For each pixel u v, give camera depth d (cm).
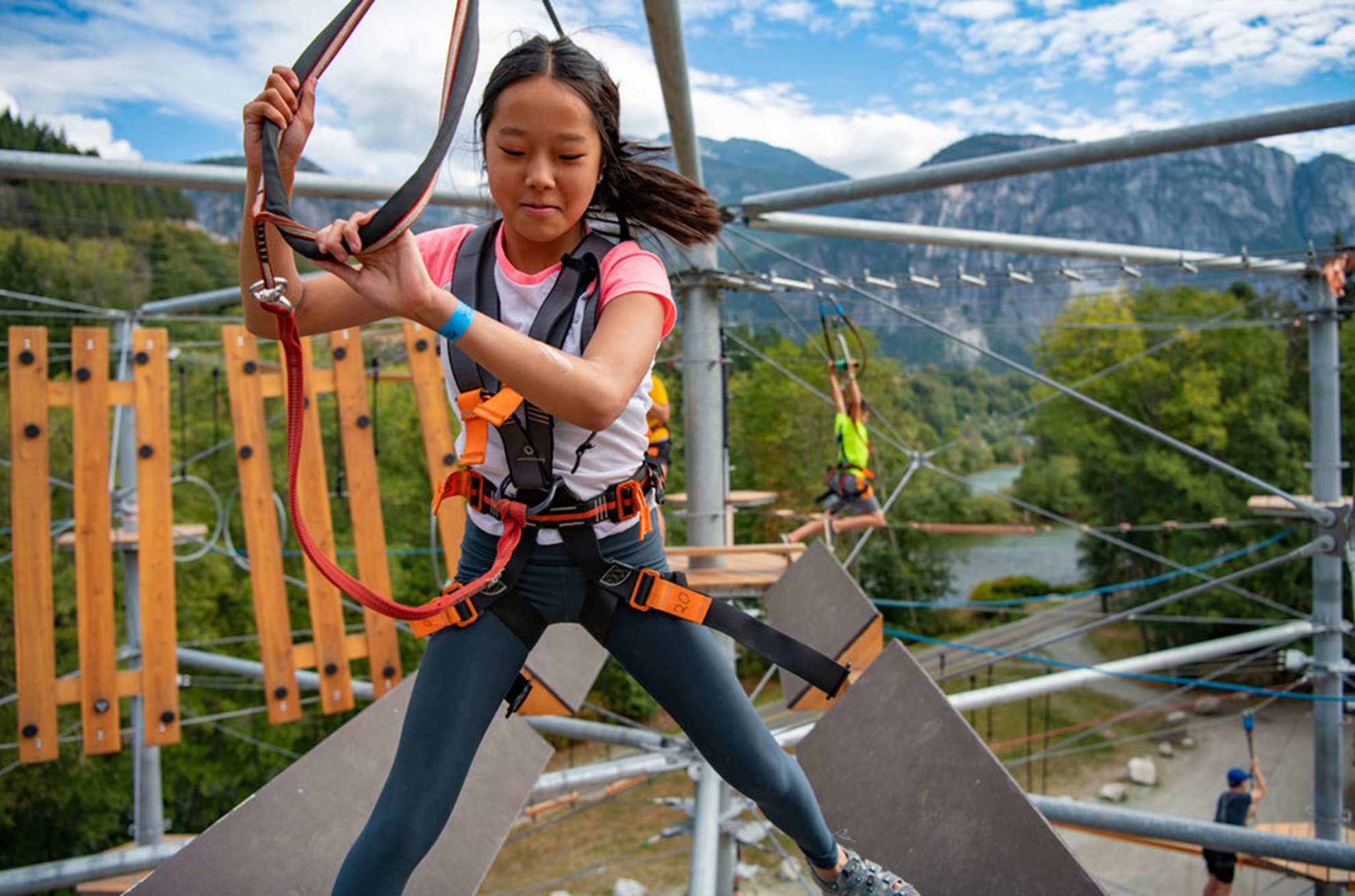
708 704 198
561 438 185
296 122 157
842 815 293
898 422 3897
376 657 757
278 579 742
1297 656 1046
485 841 295
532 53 165
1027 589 4069
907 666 305
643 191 197
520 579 194
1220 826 577
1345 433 3222
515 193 168
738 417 3556
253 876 254
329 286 183
